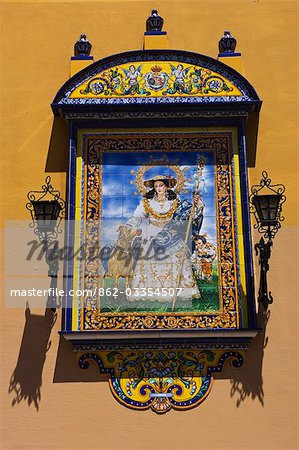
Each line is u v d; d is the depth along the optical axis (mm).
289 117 9359
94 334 8289
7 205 9109
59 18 9844
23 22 9812
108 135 9172
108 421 8281
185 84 9094
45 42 9742
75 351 8461
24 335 8641
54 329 8648
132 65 9195
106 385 8391
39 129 9383
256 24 9781
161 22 9703
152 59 9219
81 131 9188
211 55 9695
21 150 9305
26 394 8430
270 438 8180
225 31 9578
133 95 9055
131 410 8305
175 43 9734
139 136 9164
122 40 9781
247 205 8812
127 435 8227
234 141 9102
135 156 9117
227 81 9086
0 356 8570
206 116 9055
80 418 8312
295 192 9055
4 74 9578
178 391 8328
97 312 8578
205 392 8312
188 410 8273
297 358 8453
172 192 9000
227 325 8500
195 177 9031
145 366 8406
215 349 8438
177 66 9180
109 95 9055
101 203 8969
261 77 9539
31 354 8570
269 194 8766
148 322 8531
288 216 8961
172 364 8398
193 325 8508
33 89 9539
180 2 9867
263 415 8258
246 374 8383
